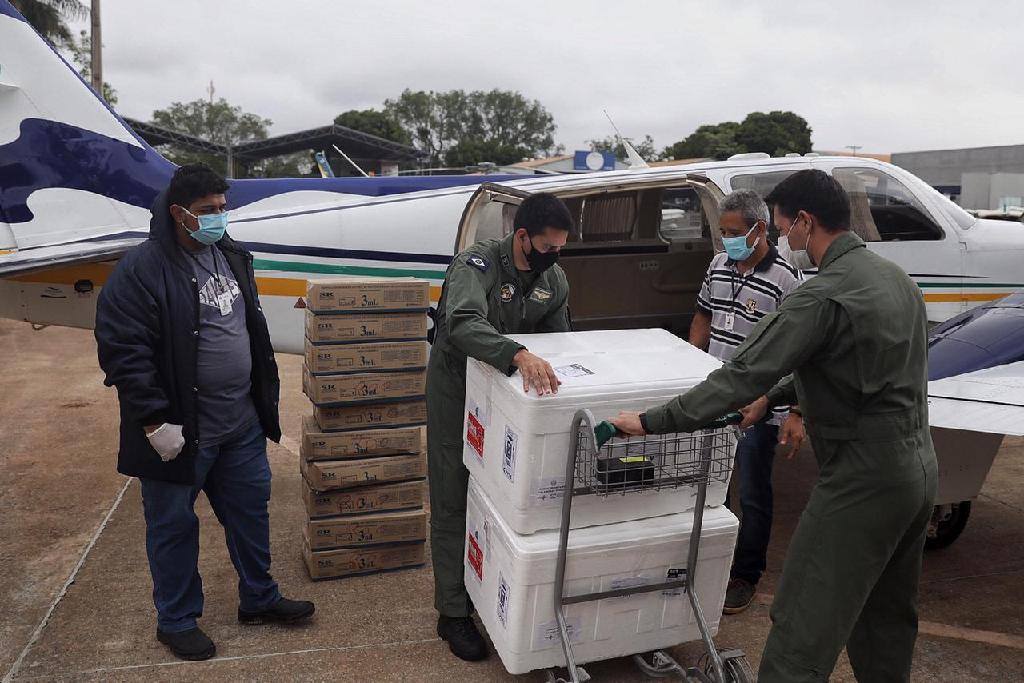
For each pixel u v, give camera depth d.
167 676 2.46
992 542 3.67
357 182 4.96
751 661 2.62
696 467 2.25
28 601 2.96
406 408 3.17
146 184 4.74
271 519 3.79
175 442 2.33
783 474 4.57
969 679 2.55
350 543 3.13
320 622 2.82
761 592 3.13
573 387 2.06
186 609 2.58
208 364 2.47
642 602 2.33
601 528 2.23
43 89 4.48
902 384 1.82
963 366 3.03
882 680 2.13
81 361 7.30
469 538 2.59
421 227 4.30
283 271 4.38
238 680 2.45
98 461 4.54
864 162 4.67
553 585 2.20
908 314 1.85
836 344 1.83
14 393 6.09
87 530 3.59
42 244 4.56
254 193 4.89
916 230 4.63
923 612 3.02
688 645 2.70
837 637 1.89
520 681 2.46
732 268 2.96
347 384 3.07
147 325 2.31
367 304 3.08
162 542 2.50
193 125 77.81
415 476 3.17
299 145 31.39
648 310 5.40
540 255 2.45
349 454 3.07
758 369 1.84
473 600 2.57
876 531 1.85
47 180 4.54
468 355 2.25
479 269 2.44
